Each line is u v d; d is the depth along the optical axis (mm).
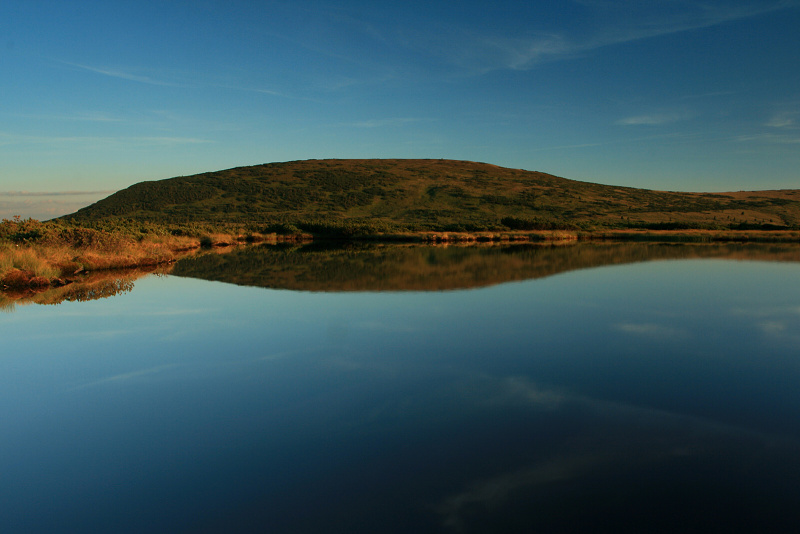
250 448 5871
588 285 18562
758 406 7031
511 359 9250
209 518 4582
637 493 4898
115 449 5891
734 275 21812
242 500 4855
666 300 15422
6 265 18391
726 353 9648
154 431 6340
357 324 12078
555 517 4523
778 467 5379
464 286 18281
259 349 9938
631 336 10898
